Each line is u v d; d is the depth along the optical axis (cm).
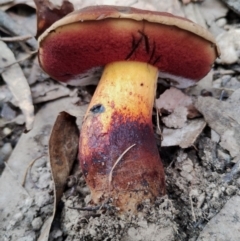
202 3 21
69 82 17
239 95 16
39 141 17
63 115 15
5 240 14
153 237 12
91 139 13
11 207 15
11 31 21
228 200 13
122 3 20
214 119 16
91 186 13
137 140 13
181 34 12
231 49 18
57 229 14
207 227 12
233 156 14
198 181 14
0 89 19
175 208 13
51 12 19
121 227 12
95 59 14
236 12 20
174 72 15
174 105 16
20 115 18
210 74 18
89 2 20
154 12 12
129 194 12
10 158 16
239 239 12
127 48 13
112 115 13
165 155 15
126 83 13
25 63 20
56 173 14
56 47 13
